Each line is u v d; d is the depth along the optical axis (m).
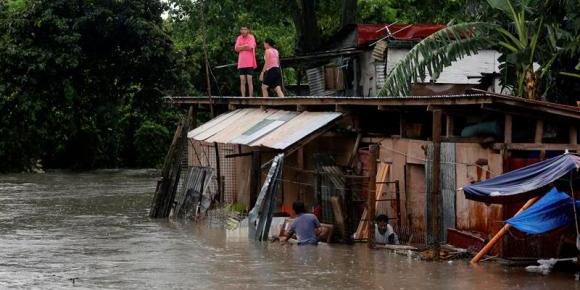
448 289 11.98
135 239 17.75
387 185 17.34
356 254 15.30
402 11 33.34
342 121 18.45
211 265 14.30
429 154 15.55
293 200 20.61
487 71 23.36
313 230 16.92
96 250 16.17
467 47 18.05
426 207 15.62
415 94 22.28
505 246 14.05
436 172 14.28
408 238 16.62
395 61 23.47
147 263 14.57
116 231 19.19
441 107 15.24
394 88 17.98
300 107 19.84
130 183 33.16
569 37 16.98
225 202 22.95
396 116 18.47
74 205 25.02
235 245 16.75
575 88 18.55
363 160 18.08
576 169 12.27
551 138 14.90
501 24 18.55
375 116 18.67
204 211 21.69
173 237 18.05
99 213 23.02
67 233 18.80
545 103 13.83
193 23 31.34
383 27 24.94
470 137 15.09
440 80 23.30
